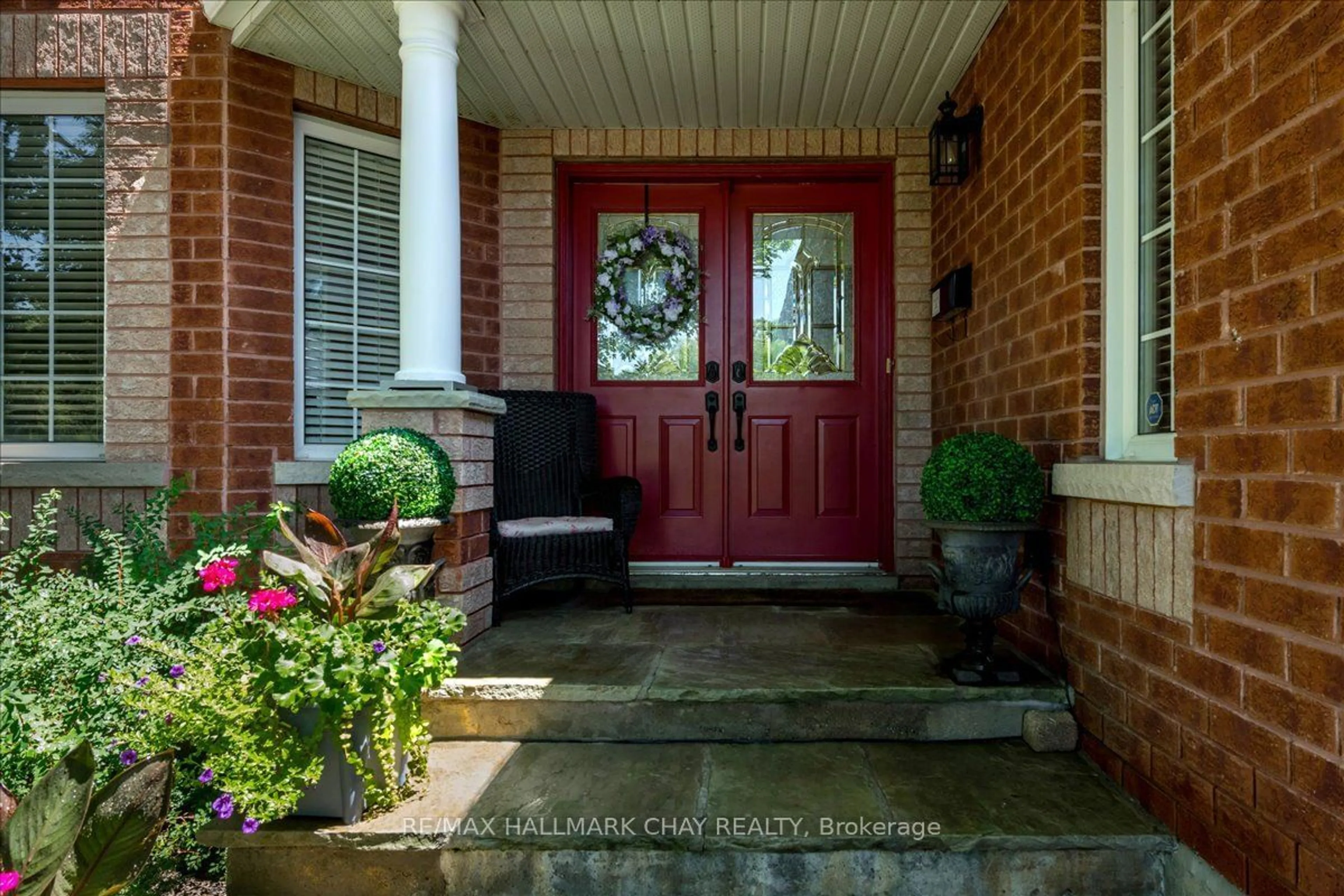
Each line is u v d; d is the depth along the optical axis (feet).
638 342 13.41
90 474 10.27
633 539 13.34
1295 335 4.68
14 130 10.78
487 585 9.79
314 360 11.42
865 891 5.76
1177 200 5.89
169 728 6.14
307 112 11.27
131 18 10.44
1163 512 5.99
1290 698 4.70
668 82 11.30
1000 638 9.30
